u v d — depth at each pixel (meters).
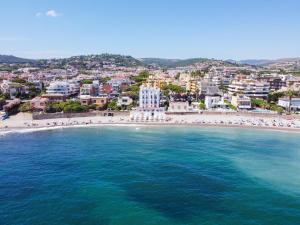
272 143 129.50
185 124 166.00
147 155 108.50
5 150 113.38
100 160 101.88
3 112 171.75
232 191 76.94
